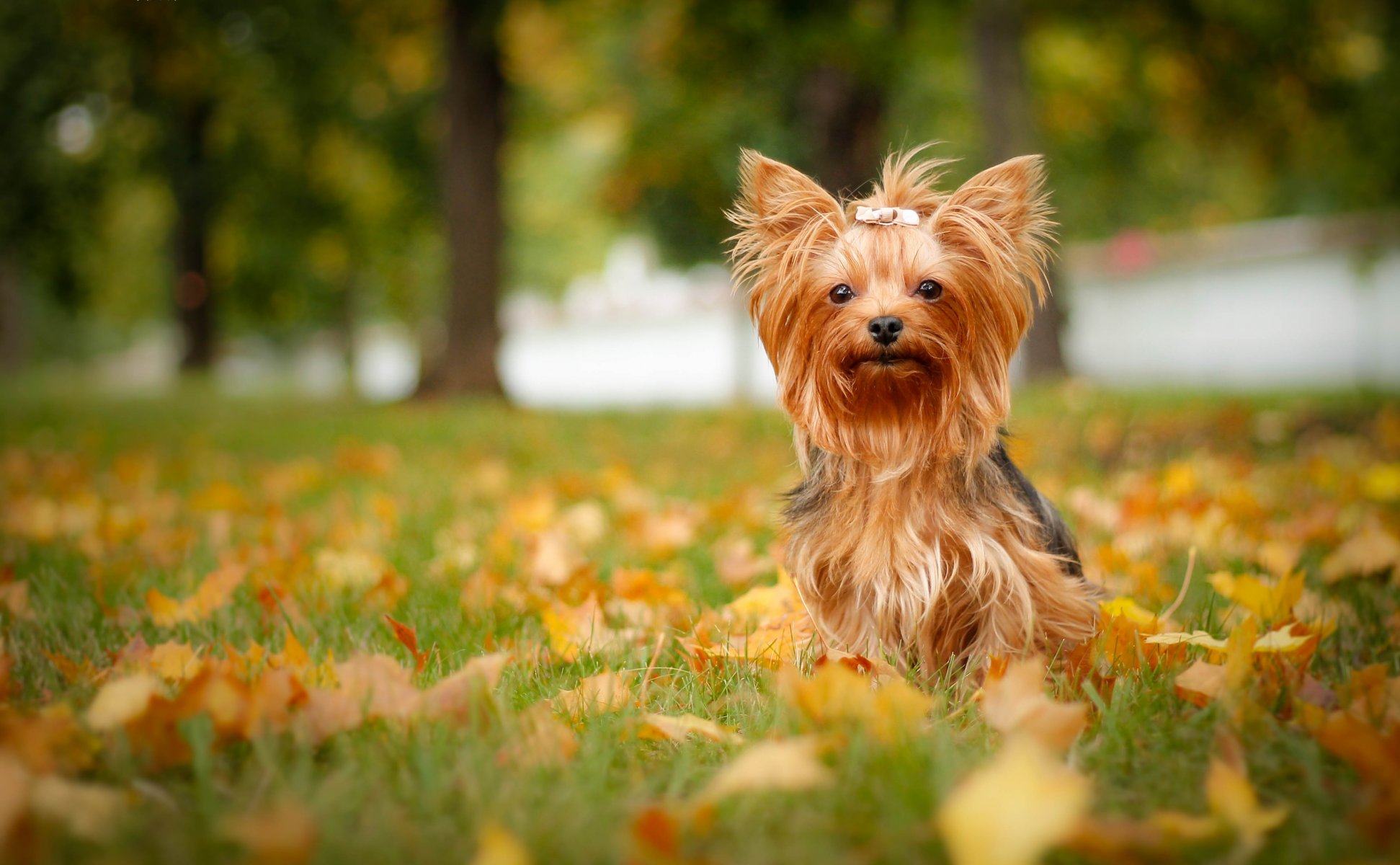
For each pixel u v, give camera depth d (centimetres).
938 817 175
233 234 2936
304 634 346
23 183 1877
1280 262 2442
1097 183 2217
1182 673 267
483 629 354
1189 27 1678
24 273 2825
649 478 777
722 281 3359
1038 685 233
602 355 4044
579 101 2212
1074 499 584
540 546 465
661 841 169
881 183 363
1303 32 1611
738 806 194
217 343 3288
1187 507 547
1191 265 2598
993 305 333
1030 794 159
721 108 1859
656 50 1756
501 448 976
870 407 328
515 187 2850
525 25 1806
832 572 328
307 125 2109
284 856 165
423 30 1827
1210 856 174
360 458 876
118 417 1509
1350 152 1659
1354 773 207
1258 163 1855
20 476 836
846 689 233
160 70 1869
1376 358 2302
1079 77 1945
